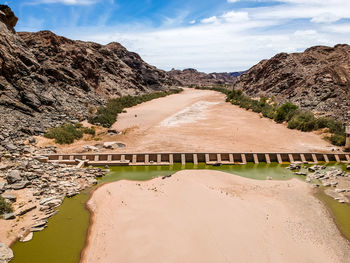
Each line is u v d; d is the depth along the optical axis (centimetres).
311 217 1852
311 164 3178
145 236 1545
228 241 1432
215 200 1867
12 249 1517
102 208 1991
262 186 2397
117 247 1497
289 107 5125
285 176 2750
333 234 1659
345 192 2277
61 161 2989
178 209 1791
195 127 4694
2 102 3700
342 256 1453
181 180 2377
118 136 4075
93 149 3372
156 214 1772
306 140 3866
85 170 2775
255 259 1330
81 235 1678
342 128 3984
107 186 2389
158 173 2834
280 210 1911
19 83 4225
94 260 1433
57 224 1789
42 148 3192
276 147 3566
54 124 3947
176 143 3728
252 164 3161
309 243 1536
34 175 2323
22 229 1672
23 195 2045
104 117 4856
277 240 1505
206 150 3409
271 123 4944
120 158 3152
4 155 2650
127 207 1938
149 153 3172
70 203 2089
